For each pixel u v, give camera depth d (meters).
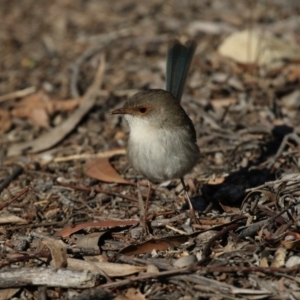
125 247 8.87
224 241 9.02
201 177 11.50
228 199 10.52
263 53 15.98
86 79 16.83
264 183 10.46
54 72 17.64
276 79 15.25
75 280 8.16
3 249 9.35
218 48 17.17
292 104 14.31
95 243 9.17
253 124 13.32
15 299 8.28
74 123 14.14
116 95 15.52
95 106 15.00
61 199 11.02
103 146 13.33
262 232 8.90
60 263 8.48
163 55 17.78
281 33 17.73
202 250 8.84
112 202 10.86
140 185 11.44
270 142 12.52
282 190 9.86
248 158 12.01
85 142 13.58
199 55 17.00
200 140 12.80
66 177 12.08
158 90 9.72
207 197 10.83
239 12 19.95
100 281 8.33
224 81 15.38
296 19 18.64
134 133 9.63
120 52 18.31
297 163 11.34
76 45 19.44
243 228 9.07
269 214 9.41
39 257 8.82
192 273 8.20
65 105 15.13
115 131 13.94
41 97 15.90
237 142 12.68
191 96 14.84
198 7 20.97
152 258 8.79
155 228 9.78
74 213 10.50
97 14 21.75
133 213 10.39
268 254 8.48
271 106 14.05
